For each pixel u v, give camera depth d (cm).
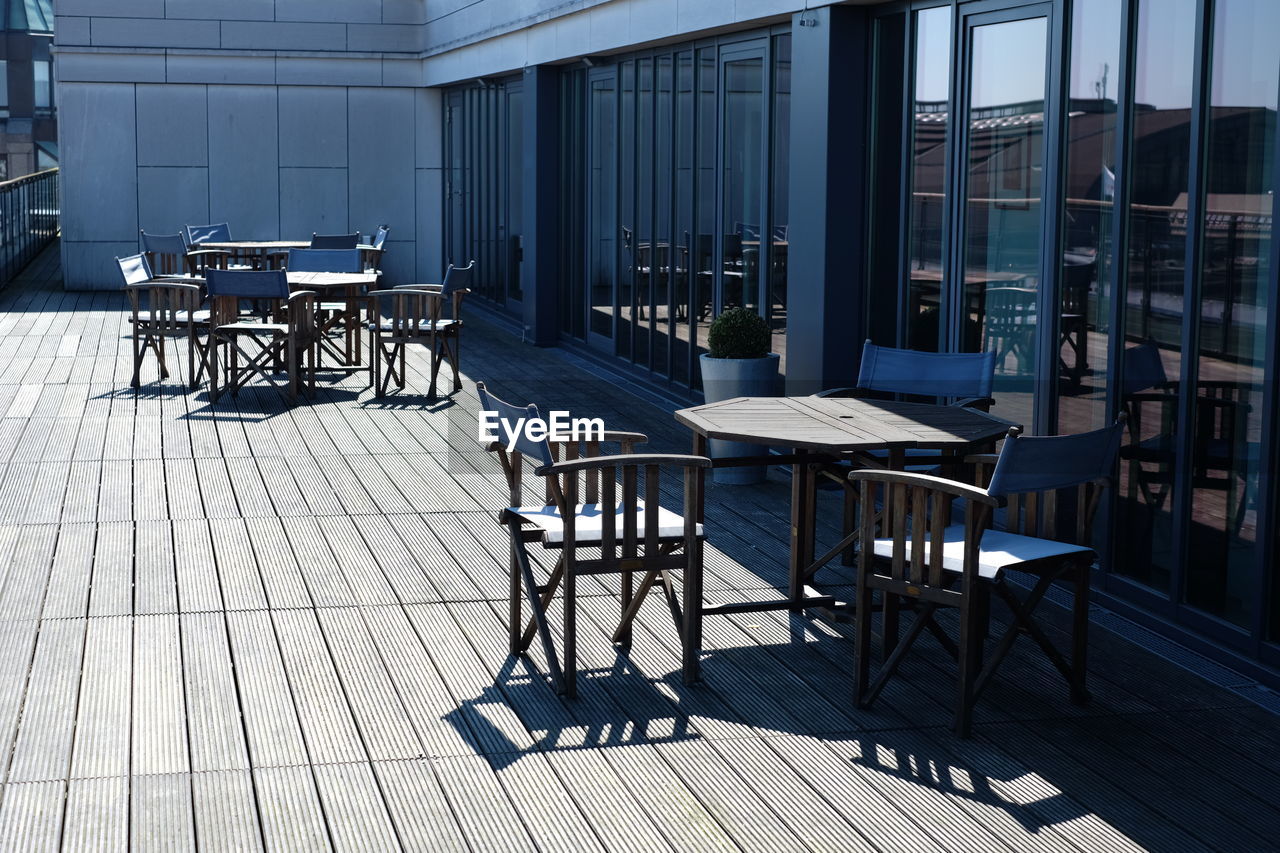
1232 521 520
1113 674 510
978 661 507
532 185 1372
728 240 984
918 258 749
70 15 1747
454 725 450
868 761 428
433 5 1761
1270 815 395
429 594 587
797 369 834
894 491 467
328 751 428
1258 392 503
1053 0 621
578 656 518
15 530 675
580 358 1307
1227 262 516
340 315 1219
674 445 917
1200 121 526
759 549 674
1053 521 492
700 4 948
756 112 931
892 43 763
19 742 429
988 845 373
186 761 418
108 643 520
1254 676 505
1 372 1147
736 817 388
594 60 1227
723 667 511
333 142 1844
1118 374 580
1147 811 396
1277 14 488
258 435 924
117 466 820
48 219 2317
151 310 1109
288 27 1806
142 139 1788
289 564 627
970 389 635
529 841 372
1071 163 614
